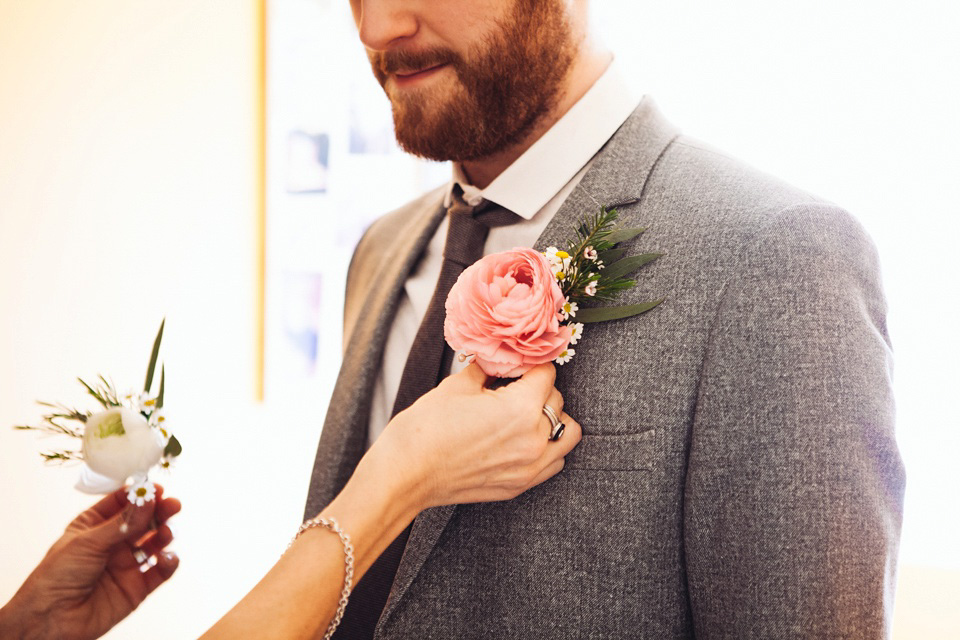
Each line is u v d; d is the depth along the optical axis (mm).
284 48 3193
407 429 745
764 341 727
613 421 790
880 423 707
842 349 713
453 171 1021
